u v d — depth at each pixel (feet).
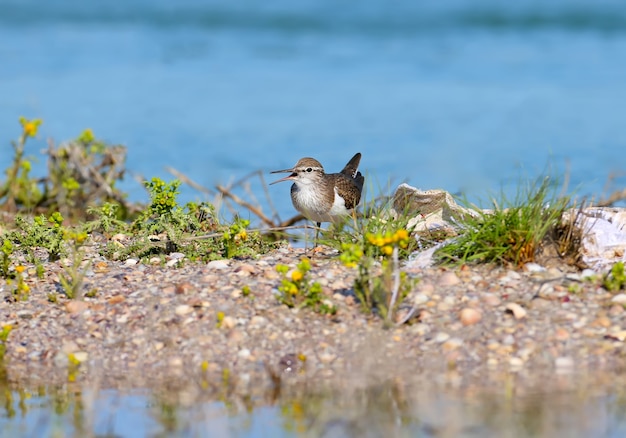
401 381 35.42
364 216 48.80
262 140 87.45
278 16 153.07
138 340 39.34
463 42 137.18
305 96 106.63
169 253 48.11
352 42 138.21
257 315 40.11
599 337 37.65
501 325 38.60
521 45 134.31
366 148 84.38
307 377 36.22
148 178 74.74
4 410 34.17
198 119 95.76
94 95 106.42
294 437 31.32
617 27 143.33
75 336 39.83
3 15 155.74
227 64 125.39
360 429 31.68
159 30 148.36
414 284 39.52
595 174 73.36
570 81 112.06
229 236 46.29
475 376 35.65
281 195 70.44
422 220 47.55
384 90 109.29
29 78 115.34
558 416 31.99
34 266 46.44
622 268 40.34
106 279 44.16
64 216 61.52
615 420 31.58
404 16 152.66
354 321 39.65
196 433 31.89
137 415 33.47
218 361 37.78
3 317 41.16
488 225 43.93
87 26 151.23
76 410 34.06
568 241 43.65
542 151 82.17
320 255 46.50
